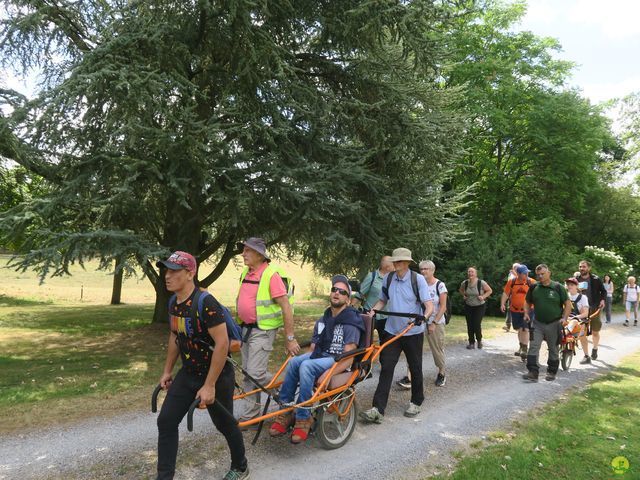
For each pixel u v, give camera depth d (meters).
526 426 5.55
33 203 7.97
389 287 5.97
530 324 8.20
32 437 4.86
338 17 10.06
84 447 4.60
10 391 6.65
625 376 8.38
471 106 21.20
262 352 4.95
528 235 22.23
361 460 4.46
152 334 12.30
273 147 9.30
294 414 4.56
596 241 31.80
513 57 23.48
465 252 20.67
